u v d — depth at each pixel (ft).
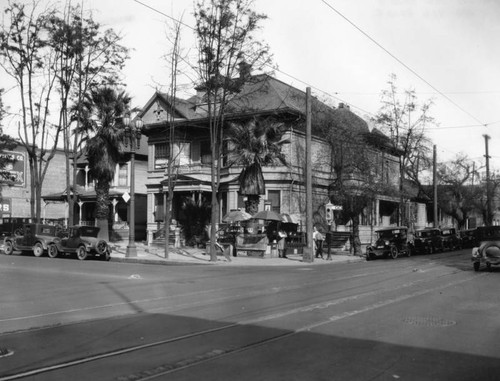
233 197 115.96
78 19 99.40
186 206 119.55
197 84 90.22
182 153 125.18
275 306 36.45
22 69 98.84
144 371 20.01
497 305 36.40
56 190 189.47
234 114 109.91
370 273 65.10
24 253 103.45
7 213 175.73
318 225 119.03
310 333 26.96
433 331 27.32
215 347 23.97
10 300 40.22
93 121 112.98
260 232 102.06
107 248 89.25
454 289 46.29
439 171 194.90
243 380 18.72
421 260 94.73
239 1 82.69
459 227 205.16
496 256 65.67
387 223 158.51
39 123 103.76
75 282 53.47
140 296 42.57
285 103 115.44
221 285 51.19
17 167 178.70
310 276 61.46
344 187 108.27
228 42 83.66
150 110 130.41
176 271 69.05
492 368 20.31
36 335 26.89
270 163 102.73
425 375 19.36
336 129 110.01
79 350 23.54
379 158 127.13
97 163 114.73
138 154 150.10
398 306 36.04
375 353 22.65
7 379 19.04
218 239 102.68
